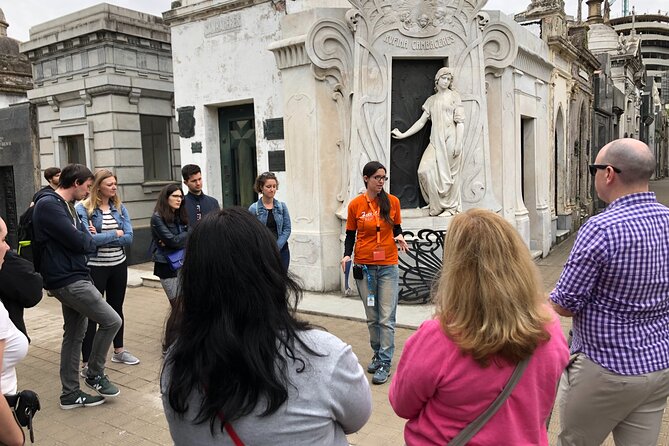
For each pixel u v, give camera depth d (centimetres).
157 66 1136
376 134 731
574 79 1352
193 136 941
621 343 233
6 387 232
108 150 1066
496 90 827
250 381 136
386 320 463
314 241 769
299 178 781
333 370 146
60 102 1149
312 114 754
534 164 1051
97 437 383
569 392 251
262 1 816
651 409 243
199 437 143
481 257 170
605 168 243
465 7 736
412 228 727
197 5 893
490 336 163
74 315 429
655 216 232
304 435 141
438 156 729
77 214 455
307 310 682
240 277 141
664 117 5109
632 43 2284
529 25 1148
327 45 733
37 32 1162
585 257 233
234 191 934
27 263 327
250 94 852
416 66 761
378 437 371
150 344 591
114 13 1045
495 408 169
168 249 522
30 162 1230
